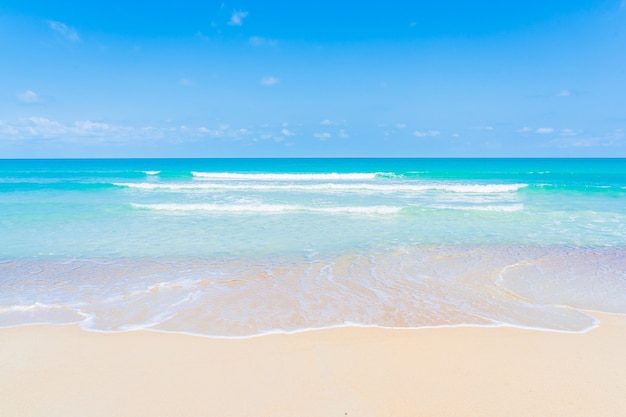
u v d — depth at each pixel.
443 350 4.43
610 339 4.75
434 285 6.82
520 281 7.08
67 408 3.37
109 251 9.16
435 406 3.37
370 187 23.19
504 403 3.42
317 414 3.27
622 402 3.44
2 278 7.21
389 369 4.01
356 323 5.21
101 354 4.34
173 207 15.52
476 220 13.06
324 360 4.20
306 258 8.55
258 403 3.42
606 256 8.77
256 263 8.17
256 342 4.64
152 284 6.85
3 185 24.81
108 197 19.03
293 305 5.86
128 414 3.28
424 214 14.23
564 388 3.66
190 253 8.99
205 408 3.36
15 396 3.55
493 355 4.32
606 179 30.94
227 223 12.59
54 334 4.87
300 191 22.02
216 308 5.75
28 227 11.84
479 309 5.75
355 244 9.81
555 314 5.59
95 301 6.04
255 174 34.38
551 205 16.28
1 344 4.60
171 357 4.27
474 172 38.00
